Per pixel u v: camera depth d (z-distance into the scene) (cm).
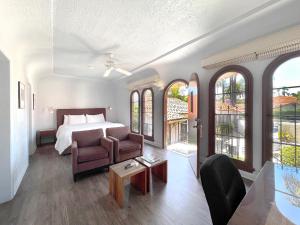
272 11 180
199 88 305
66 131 410
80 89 598
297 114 214
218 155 112
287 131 223
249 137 257
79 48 287
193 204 201
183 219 174
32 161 356
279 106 229
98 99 640
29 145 402
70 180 264
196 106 296
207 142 323
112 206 196
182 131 564
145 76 505
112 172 217
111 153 304
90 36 240
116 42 264
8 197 206
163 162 254
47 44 265
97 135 336
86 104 612
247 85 257
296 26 187
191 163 340
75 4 167
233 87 284
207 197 91
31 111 411
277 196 98
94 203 201
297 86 212
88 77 577
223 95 299
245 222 76
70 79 575
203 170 94
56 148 425
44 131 490
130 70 459
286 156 224
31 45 261
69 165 331
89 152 281
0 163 202
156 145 484
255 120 251
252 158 256
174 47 286
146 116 540
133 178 249
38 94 513
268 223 75
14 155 225
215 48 282
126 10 179
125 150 332
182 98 581
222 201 88
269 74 233
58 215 179
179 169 310
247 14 187
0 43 174
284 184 112
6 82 207
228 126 293
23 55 288
